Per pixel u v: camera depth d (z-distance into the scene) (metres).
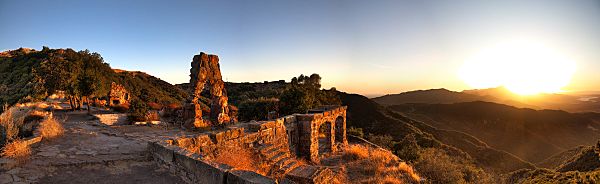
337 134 23.16
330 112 19.33
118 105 30.28
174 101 56.44
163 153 7.65
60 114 23.98
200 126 19.66
